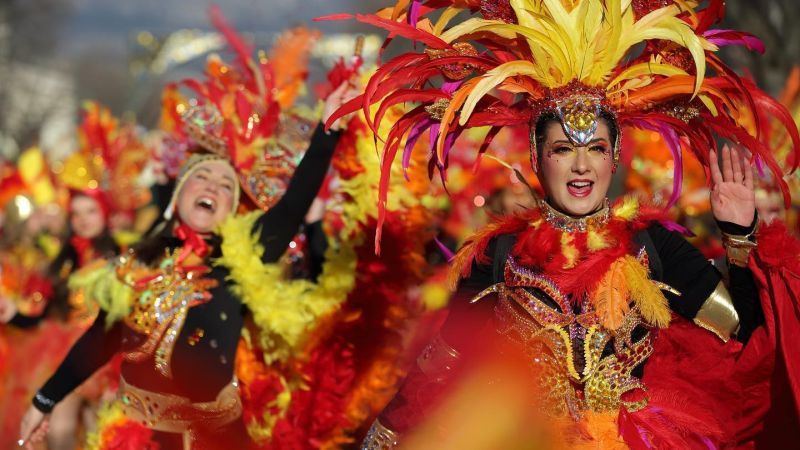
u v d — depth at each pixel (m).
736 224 7.22
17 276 17.33
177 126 10.78
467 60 7.26
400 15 7.75
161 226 11.05
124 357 9.53
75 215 15.77
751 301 7.23
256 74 11.09
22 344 15.09
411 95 7.30
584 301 7.03
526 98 7.42
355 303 10.56
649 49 7.39
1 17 80.31
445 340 7.15
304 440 10.29
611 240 7.08
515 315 7.06
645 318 7.05
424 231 10.73
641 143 15.53
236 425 9.65
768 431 7.44
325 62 40.50
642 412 7.04
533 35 6.97
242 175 10.27
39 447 13.19
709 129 7.47
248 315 10.01
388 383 10.62
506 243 7.22
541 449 6.98
